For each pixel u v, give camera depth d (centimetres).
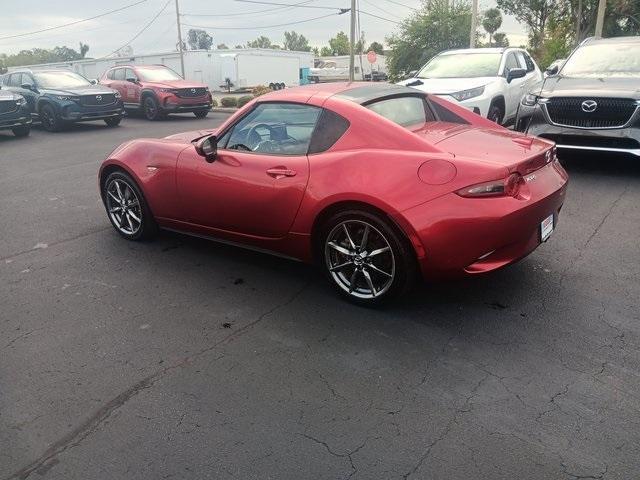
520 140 369
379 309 360
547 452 231
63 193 724
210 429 252
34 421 262
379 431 247
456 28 2439
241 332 339
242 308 370
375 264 349
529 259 430
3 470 232
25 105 1369
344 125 357
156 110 1680
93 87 1544
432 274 326
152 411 266
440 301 367
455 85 872
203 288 404
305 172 357
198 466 230
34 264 462
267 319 354
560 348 308
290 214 369
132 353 319
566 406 259
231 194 399
